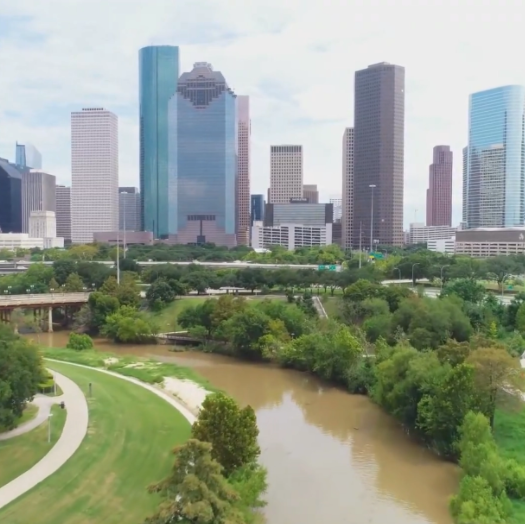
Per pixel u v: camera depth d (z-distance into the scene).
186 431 79.31
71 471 63.38
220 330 143.50
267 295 196.50
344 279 187.75
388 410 93.62
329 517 60.75
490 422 76.06
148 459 68.75
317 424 91.12
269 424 91.00
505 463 64.19
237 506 52.12
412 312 128.62
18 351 76.81
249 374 123.19
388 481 69.75
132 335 155.75
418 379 83.94
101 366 122.75
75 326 172.62
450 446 75.25
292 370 126.25
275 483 68.88
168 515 41.94
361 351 115.94
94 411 84.62
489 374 76.56
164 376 113.31
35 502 56.78
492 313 146.12
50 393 93.81
